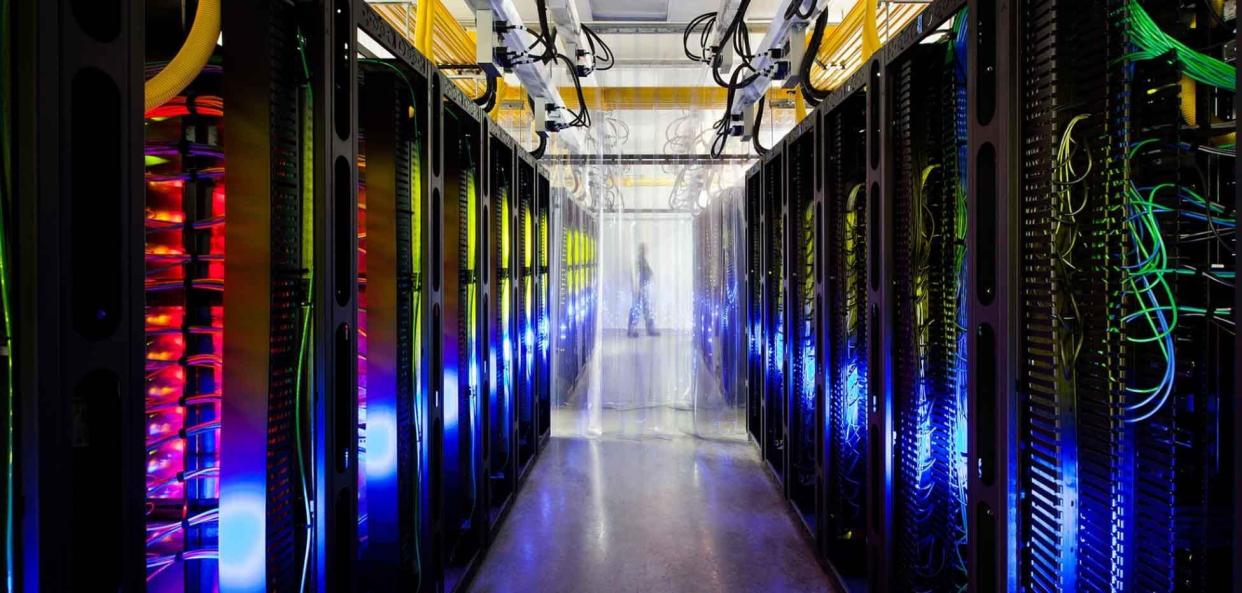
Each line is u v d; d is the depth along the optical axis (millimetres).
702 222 7195
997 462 1562
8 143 895
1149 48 1272
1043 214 1437
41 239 896
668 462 4859
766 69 3684
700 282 7234
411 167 2344
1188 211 1353
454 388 2996
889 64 2193
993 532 1649
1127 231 1341
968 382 1713
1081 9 1371
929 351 2139
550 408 5773
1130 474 1322
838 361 2984
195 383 1934
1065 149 1381
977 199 1660
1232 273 1287
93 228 1002
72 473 959
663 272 6316
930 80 2121
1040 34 1438
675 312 6309
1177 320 1383
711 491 4203
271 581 1521
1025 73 1480
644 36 5660
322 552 1590
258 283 1504
